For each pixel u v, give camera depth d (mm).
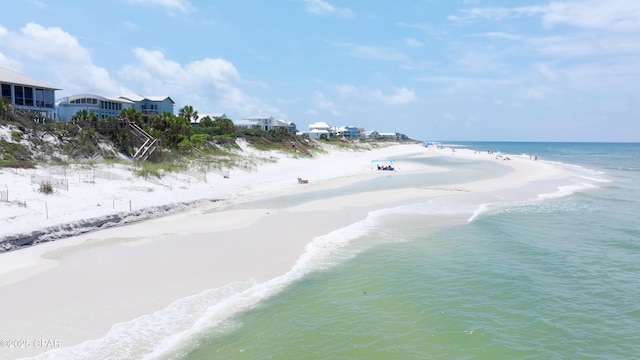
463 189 39000
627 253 18891
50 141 37219
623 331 11805
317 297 13875
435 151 136625
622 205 30953
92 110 65750
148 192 30562
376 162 72562
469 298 13883
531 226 24031
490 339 11234
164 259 17156
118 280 14703
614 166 75875
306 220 24953
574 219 25938
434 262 17453
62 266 16000
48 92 50562
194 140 58094
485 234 22000
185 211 27969
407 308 13117
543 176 51438
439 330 11719
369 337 11312
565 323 12234
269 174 48812
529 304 13438
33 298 12977
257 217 25672
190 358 10203
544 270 16625
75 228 21156
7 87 45500
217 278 15297
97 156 39219
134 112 49625
